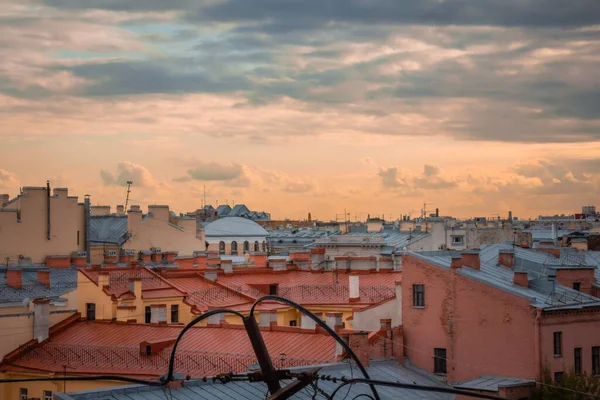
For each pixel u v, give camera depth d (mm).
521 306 61000
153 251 137875
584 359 62781
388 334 64625
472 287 63312
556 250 79500
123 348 66812
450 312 64188
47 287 89000
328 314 66062
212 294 87562
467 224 184875
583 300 64438
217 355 63969
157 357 65375
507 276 67625
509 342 61469
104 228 143375
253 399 49844
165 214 144750
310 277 97250
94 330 73438
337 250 146625
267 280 95812
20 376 67625
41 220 122688
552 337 61062
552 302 62219
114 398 47188
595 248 135375
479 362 62656
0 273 92688
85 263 115688
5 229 119250
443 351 64375
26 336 69938
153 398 47875
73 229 125875
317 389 23328
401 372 63062
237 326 68750
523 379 60438
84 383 64688
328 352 62031
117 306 75938
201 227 153875
